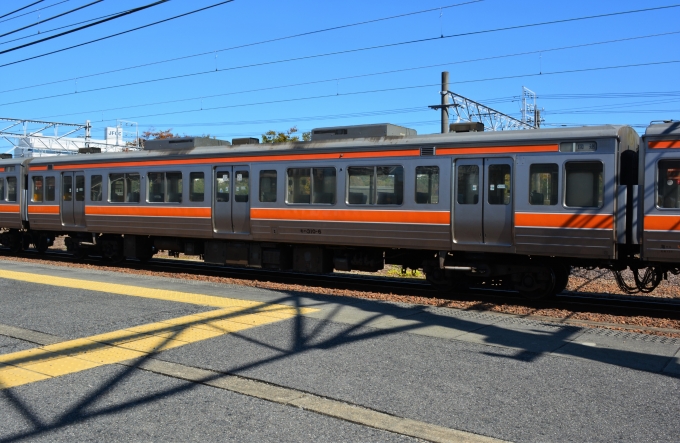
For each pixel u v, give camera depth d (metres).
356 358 6.33
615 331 7.70
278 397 5.19
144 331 7.47
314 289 11.64
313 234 12.20
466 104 25.55
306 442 4.32
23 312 8.59
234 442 4.32
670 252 9.33
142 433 4.46
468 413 4.84
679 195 9.27
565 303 10.64
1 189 17.94
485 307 9.88
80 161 15.88
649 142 9.44
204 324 7.86
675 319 9.38
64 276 12.28
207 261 14.24
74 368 5.99
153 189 14.42
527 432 4.48
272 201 12.66
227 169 13.28
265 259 13.38
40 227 17.05
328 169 12.00
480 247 10.70
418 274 15.80
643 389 5.42
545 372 5.89
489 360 6.29
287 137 33.81
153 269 15.42
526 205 10.20
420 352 6.57
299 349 6.67
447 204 10.83
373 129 11.89
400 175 11.27
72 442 4.31
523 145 10.23
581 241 9.80
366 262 12.49
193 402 5.08
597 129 9.72
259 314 8.49
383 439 4.37
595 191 9.73
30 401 5.09
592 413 4.85
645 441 4.35
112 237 16.12
